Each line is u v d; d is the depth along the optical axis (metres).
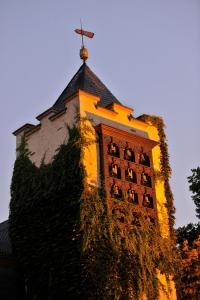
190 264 35.22
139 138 33.00
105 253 27.94
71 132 30.75
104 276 27.42
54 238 29.31
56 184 30.27
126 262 28.50
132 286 28.20
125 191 30.72
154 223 31.42
